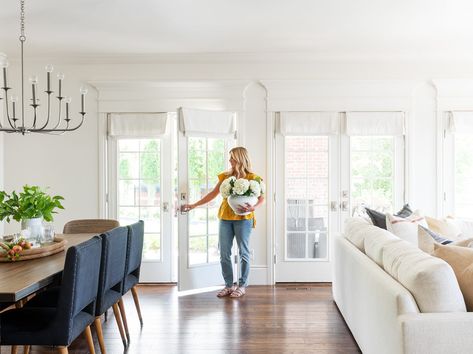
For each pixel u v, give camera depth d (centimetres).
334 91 484
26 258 276
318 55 471
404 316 192
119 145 493
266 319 365
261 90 487
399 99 483
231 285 441
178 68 484
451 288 198
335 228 491
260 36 412
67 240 347
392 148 488
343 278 353
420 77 480
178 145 445
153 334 332
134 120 484
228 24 379
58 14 353
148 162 493
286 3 331
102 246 264
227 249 437
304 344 310
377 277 238
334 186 491
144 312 387
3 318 230
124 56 476
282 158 491
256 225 488
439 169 483
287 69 484
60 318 218
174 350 301
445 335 188
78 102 486
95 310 267
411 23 377
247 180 417
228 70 484
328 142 490
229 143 486
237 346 307
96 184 488
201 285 460
